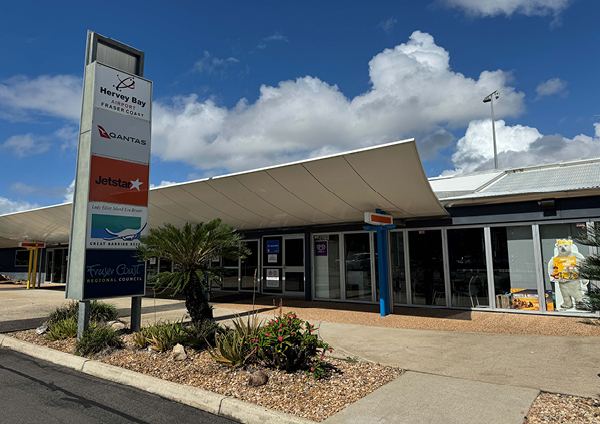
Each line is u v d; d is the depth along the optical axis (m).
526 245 9.88
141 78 8.63
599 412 3.88
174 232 7.43
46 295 17.45
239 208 11.76
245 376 5.20
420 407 4.18
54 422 4.14
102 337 6.73
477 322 8.94
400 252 11.73
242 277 16.33
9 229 20.73
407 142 7.28
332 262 13.29
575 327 8.06
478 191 12.14
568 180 11.00
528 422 3.74
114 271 7.89
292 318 5.58
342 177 8.86
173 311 11.67
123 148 8.20
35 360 6.76
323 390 4.71
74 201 7.93
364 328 8.55
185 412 4.43
